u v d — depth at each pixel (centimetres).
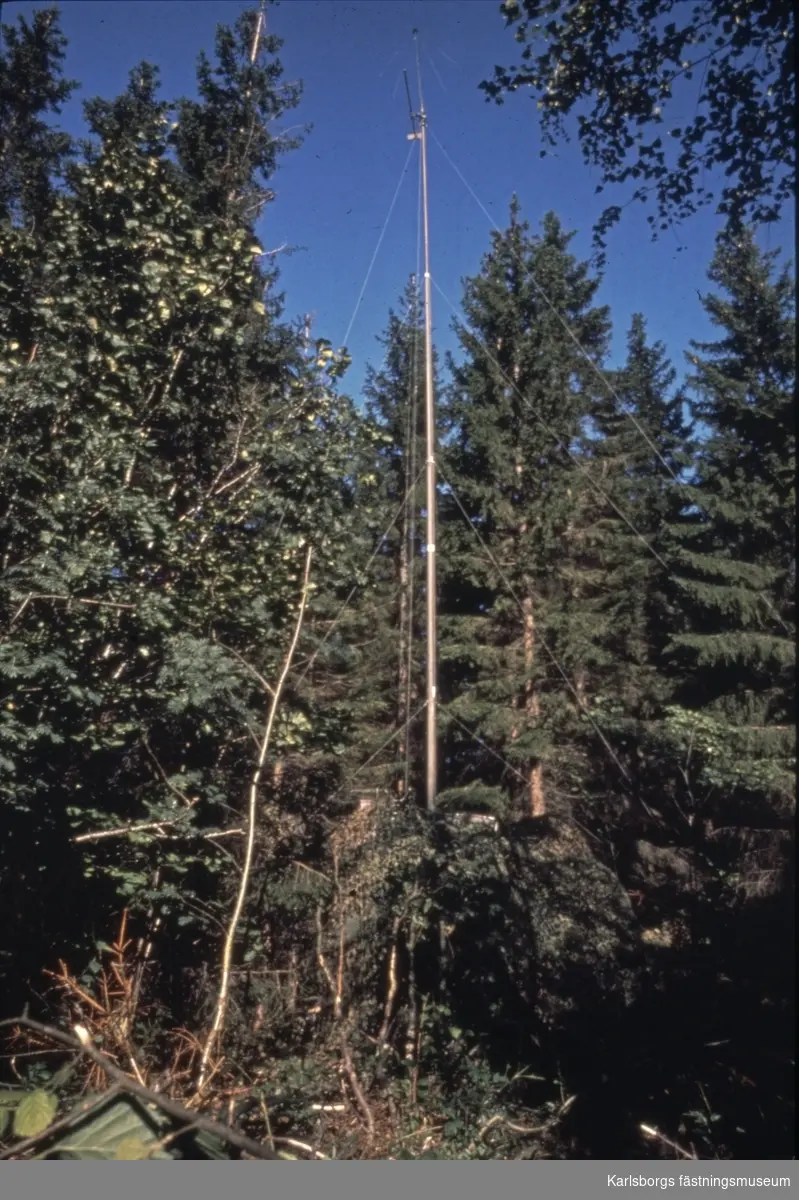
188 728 678
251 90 1580
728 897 1076
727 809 1449
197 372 803
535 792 2042
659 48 651
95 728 618
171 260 792
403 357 2612
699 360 2158
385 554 2517
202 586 724
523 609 2258
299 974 586
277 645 759
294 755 762
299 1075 470
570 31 655
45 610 618
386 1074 530
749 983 712
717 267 2069
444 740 2222
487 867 668
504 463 2292
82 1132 255
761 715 1939
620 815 1555
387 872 621
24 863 579
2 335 746
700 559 2094
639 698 2336
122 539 680
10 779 555
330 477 827
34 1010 552
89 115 1410
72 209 785
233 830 626
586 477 2306
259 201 1538
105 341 745
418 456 2400
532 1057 610
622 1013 660
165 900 614
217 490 811
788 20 598
